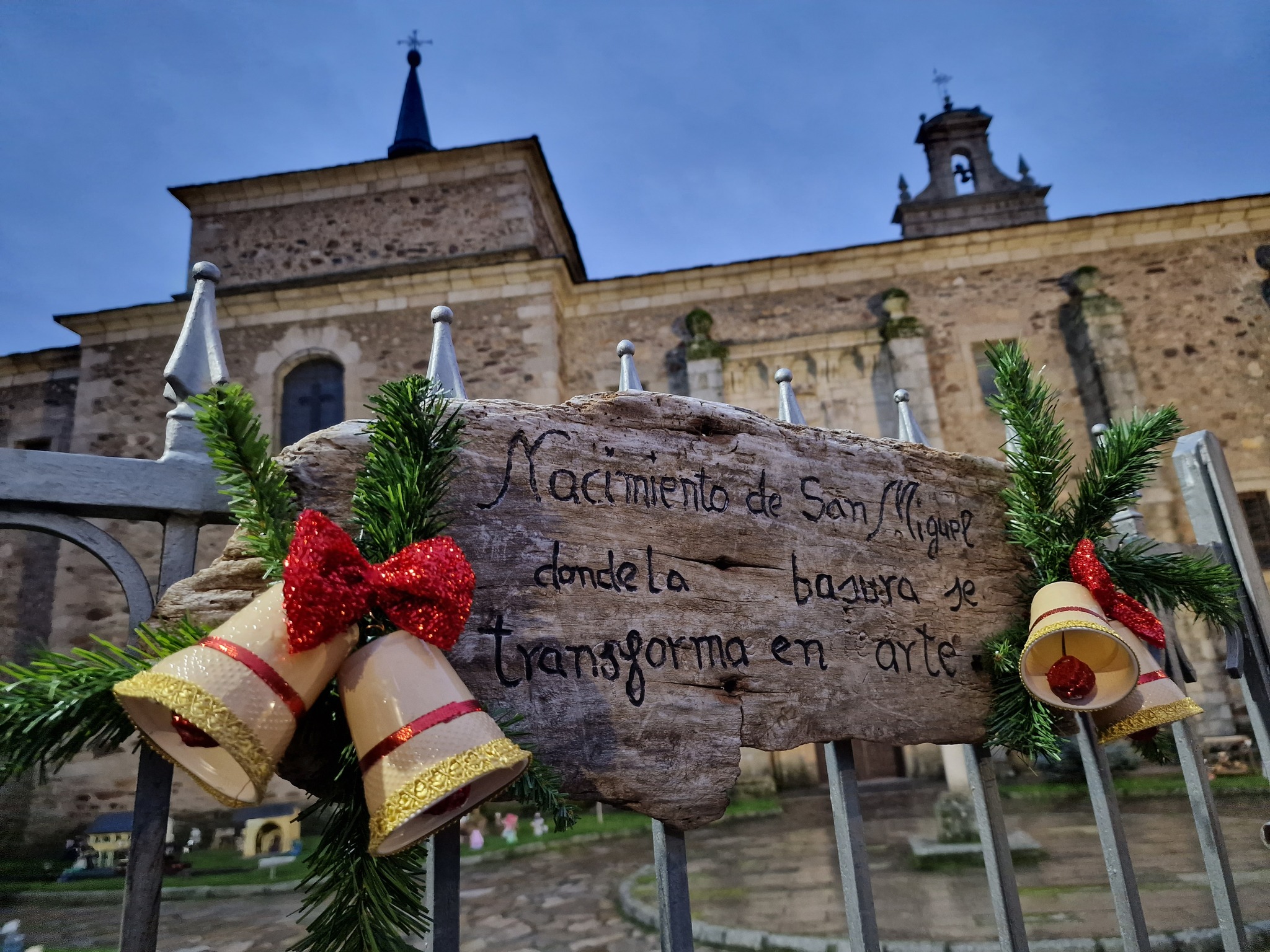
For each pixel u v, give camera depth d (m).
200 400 1.15
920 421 11.30
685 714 1.54
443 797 0.94
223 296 11.88
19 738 1.03
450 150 12.79
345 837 1.12
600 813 10.93
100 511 1.35
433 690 1.04
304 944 1.10
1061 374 11.67
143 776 1.21
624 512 1.60
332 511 1.30
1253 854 5.45
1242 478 10.98
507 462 1.50
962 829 6.53
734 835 8.58
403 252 12.71
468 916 5.88
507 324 11.79
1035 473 2.03
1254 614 2.54
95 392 11.79
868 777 12.66
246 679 0.95
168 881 7.25
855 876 1.70
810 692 1.71
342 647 1.05
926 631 1.93
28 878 8.00
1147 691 1.78
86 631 10.45
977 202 23.06
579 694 1.44
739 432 1.82
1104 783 1.97
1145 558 2.04
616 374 12.27
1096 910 4.30
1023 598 2.07
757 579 1.73
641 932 5.04
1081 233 12.09
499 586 1.42
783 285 12.41
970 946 3.72
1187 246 12.02
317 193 13.10
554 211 15.01
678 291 12.55
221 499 1.42
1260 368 11.45
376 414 1.35
